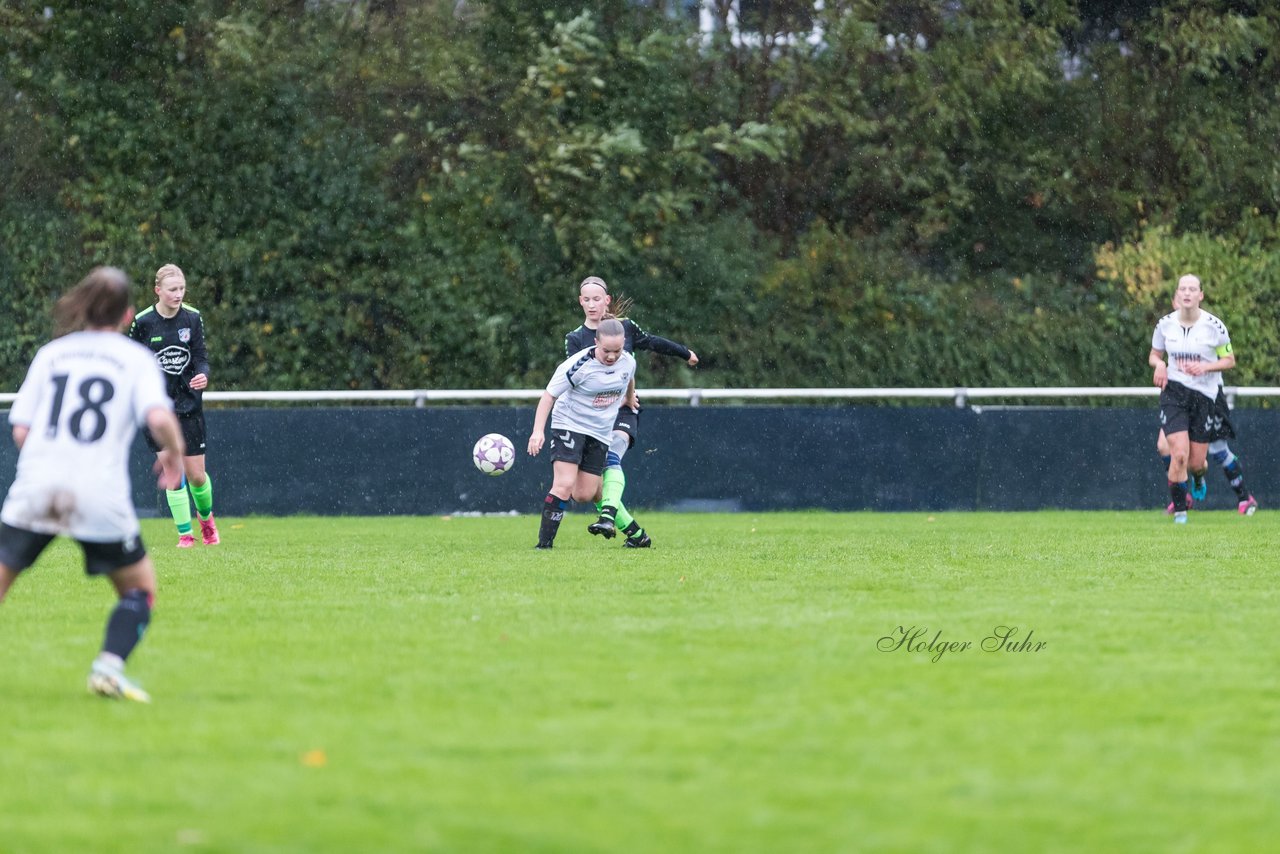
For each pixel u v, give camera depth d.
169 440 18.86
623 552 40.34
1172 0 84.75
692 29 81.19
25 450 18.91
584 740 16.50
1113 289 78.94
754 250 79.75
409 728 17.11
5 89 73.75
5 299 73.06
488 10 78.94
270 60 75.69
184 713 17.98
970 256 82.69
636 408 42.72
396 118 77.31
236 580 33.22
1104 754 15.88
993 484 63.16
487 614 26.92
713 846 12.66
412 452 60.38
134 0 74.56
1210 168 83.06
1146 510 63.41
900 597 29.38
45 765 15.44
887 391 63.53
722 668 20.98
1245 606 27.84
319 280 74.81
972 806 13.88
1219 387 54.62
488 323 73.88
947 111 82.06
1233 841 12.83
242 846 12.66
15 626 25.86
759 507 61.94
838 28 81.69
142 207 73.69
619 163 76.62
